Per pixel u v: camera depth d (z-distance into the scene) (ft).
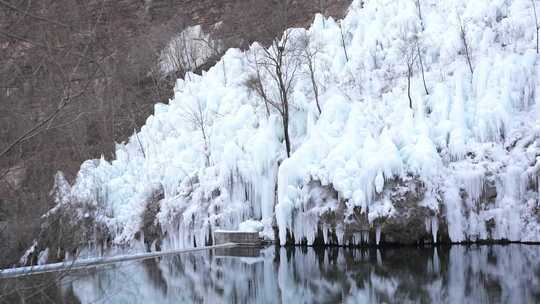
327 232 104.06
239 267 83.15
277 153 117.80
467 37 132.05
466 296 57.16
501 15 137.80
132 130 152.05
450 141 105.50
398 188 99.19
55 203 33.60
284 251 100.01
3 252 31.76
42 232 32.99
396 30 144.66
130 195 136.46
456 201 98.89
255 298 61.21
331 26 158.92
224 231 111.34
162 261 90.89
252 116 129.70
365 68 136.98
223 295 63.57
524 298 55.21
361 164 102.99
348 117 118.83
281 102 120.57
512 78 111.96
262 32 181.68
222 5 206.28
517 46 126.31
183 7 209.15
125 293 63.62
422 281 66.28
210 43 195.93
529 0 136.36
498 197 99.66
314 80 134.62
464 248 93.61
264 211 114.21
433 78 125.39
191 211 118.11
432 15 144.77
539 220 96.73
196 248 105.40
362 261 84.28
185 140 135.95
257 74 136.56
